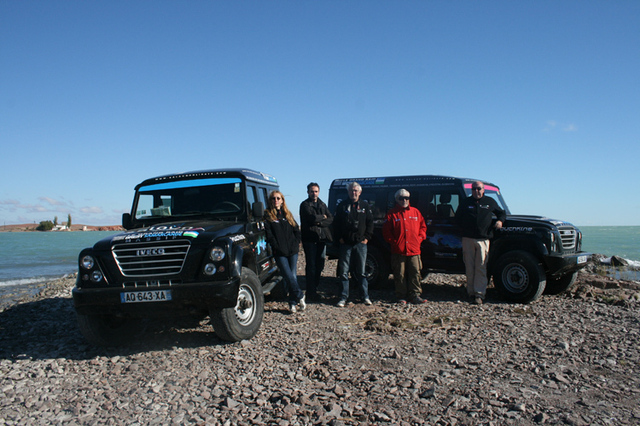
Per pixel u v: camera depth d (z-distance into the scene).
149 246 4.99
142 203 6.62
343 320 6.32
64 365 4.79
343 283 7.28
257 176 7.22
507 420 3.15
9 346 5.72
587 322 5.95
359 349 4.94
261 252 6.58
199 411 3.48
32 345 5.70
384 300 7.72
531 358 4.51
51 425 3.36
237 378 4.15
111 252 5.00
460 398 3.55
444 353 4.76
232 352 4.94
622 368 4.20
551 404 3.40
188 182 6.64
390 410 3.35
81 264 5.03
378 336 5.48
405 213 7.37
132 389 4.01
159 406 3.60
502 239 7.58
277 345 5.16
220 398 3.74
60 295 10.37
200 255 4.90
